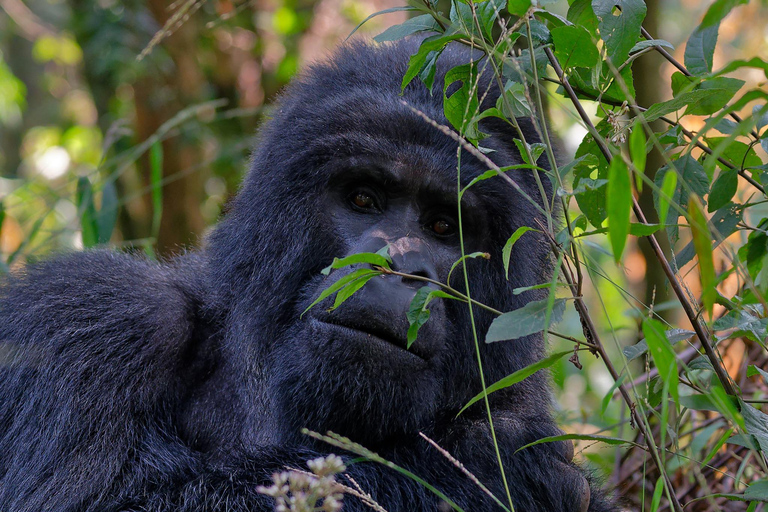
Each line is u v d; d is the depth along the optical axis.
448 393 6.41
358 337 5.70
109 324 6.43
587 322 4.70
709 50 5.25
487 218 6.32
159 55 15.57
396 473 5.92
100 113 17.42
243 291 6.71
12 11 25.03
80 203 9.57
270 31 18.64
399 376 5.79
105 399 6.12
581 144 5.38
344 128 6.30
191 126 15.28
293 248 6.36
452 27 5.09
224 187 17.58
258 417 6.57
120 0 16.00
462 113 5.32
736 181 5.17
